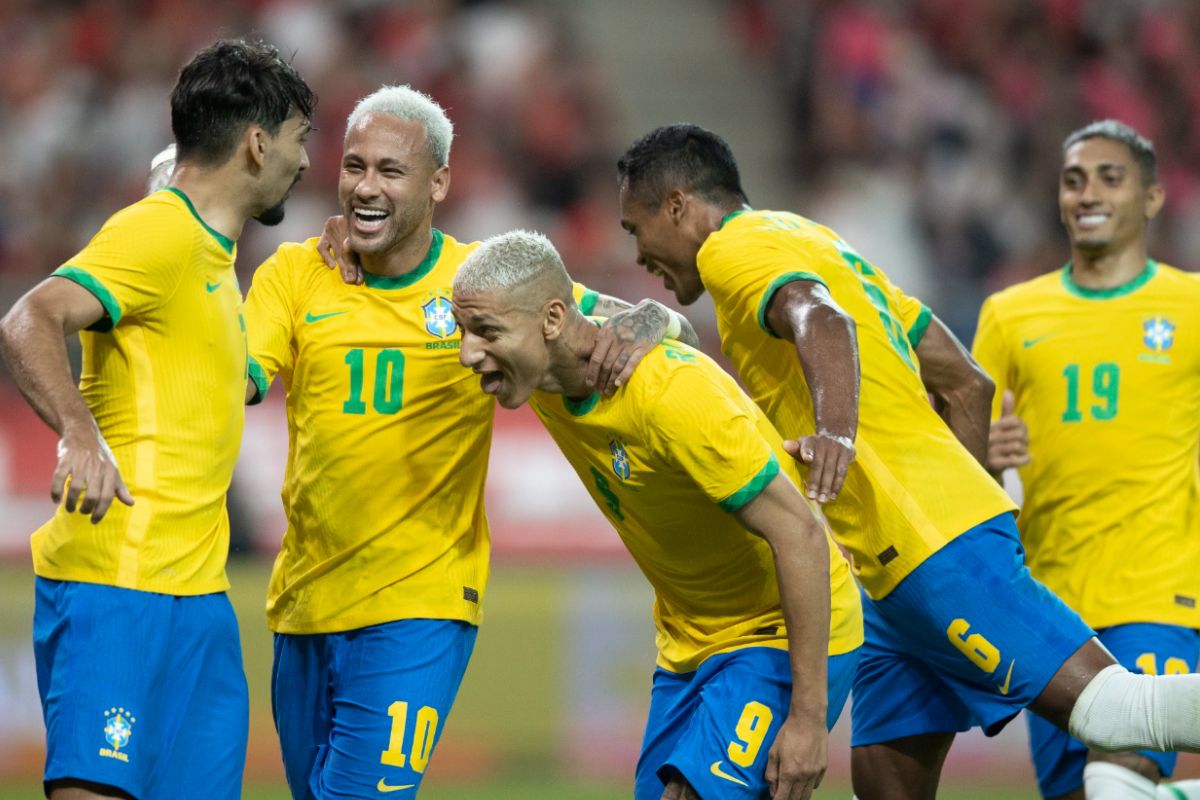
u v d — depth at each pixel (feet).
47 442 123.03
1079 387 71.56
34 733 107.55
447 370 57.62
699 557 55.01
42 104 163.63
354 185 56.13
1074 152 73.05
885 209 167.73
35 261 151.23
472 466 59.00
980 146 177.47
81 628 50.26
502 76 174.70
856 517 59.26
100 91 164.96
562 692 115.44
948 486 58.75
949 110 178.40
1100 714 56.34
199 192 52.01
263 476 120.47
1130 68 191.93
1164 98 191.52
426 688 57.67
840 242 61.26
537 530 124.36
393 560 58.03
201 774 52.26
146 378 50.93
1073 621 57.98
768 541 51.44
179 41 169.48
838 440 51.42
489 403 58.59
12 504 121.29
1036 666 57.36
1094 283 73.05
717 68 197.98
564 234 164.76
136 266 49.49
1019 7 190.39
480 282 50.31
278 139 52.70
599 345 51.72
